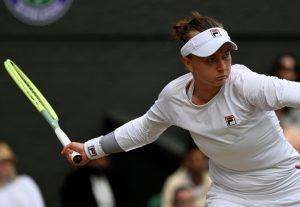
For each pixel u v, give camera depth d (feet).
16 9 110.11
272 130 52.95
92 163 97.91
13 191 91.91
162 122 55.42
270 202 54.70
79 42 110.93
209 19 52.08
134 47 111.45
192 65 51.96
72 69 110.83
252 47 112.68
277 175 54.03
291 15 112.98
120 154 109.09
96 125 110.73
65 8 110.73
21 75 62.85
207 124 52.54
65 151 58.75
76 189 97.25
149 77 111.45
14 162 101.81
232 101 51.31
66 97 110.63
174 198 89.20
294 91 49.14
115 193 98.53
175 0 111.45
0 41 110.01
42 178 110.01
